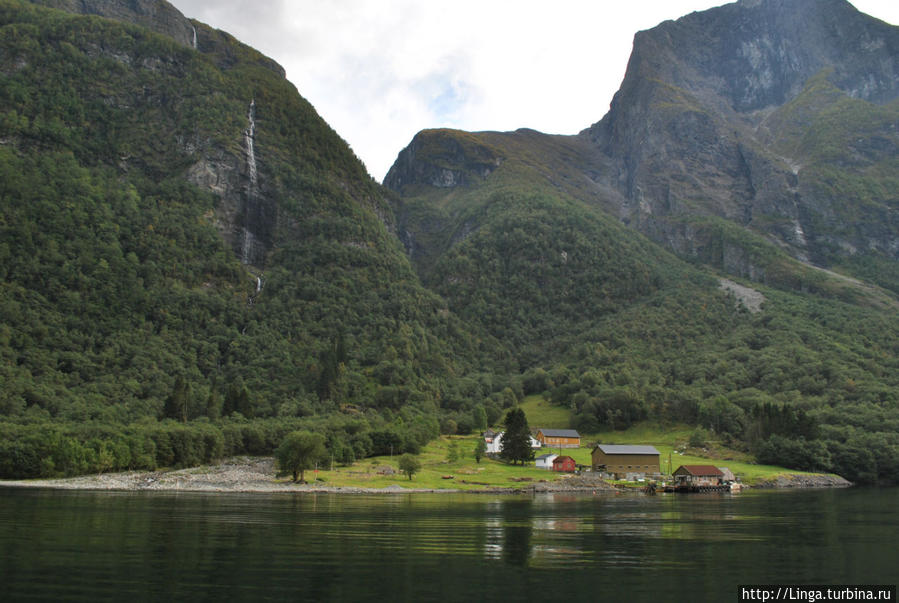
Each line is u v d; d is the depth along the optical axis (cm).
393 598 4000
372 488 12656
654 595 4203
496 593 4166
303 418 19200
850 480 17888
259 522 7306
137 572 4588
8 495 10231
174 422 16788
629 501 11388
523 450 17475
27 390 17362
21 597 3897
